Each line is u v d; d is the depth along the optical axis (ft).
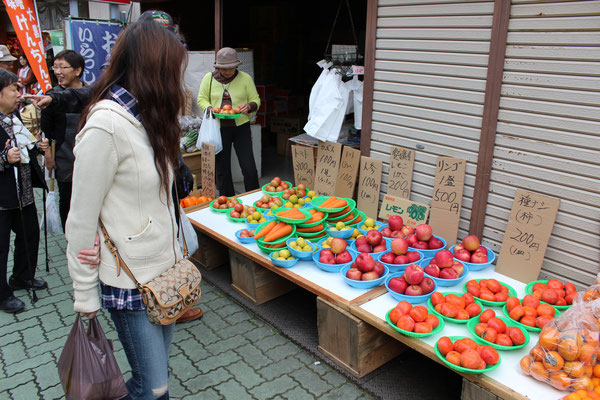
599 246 9.16
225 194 18.88
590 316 7.27
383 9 12.16
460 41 10.65
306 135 17.88
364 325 9.08
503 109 10.16
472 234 11.21
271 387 9.38
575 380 6.81
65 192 13.08
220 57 16.74
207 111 17.28
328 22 26.20
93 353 6.49
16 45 38.50
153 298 6.15
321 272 10.62
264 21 26.43
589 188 9.15
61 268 14.94
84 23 20.99
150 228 6.08
